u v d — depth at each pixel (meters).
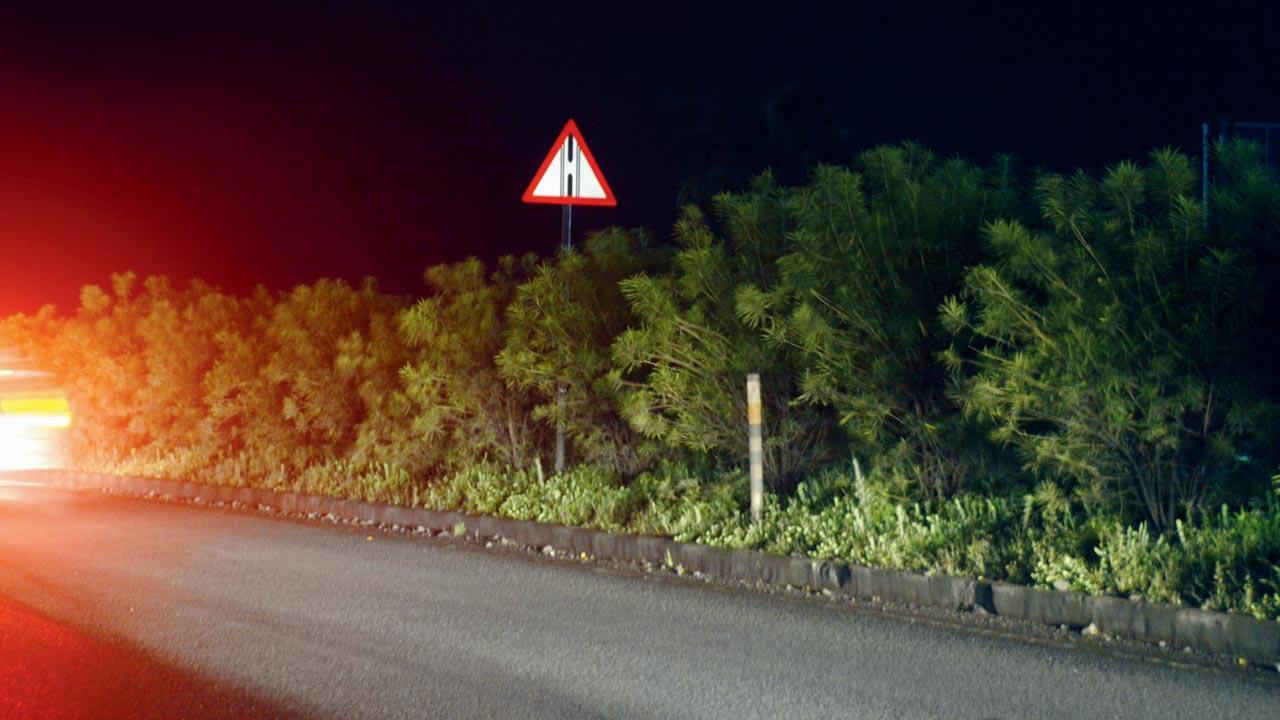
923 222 9.76
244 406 14.92
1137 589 7.41
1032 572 7.81
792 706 5.84
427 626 7.43
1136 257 8.14
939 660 6.62
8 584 8.64
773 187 11.10
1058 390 8.30
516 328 12.01
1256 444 8.36
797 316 9.52
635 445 12.10
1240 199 8.06
